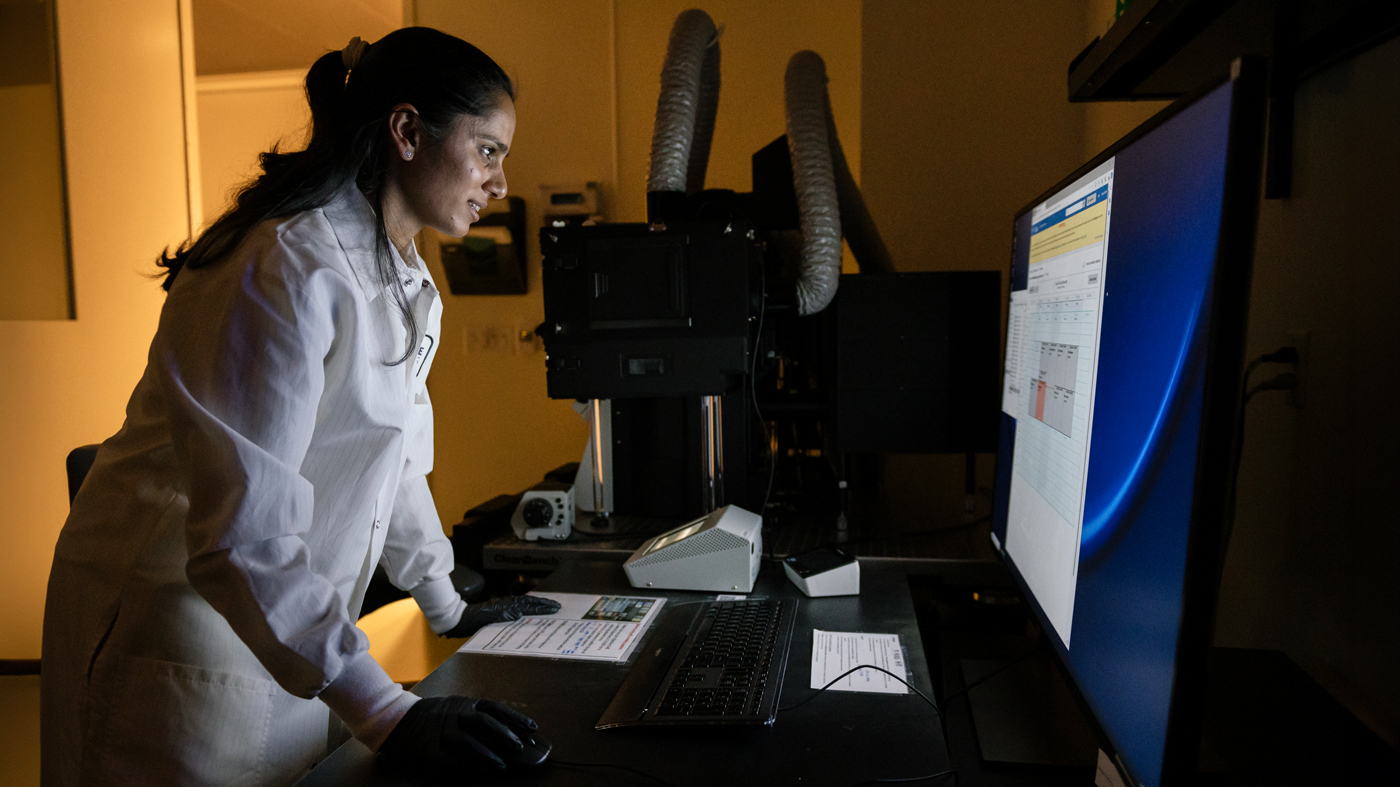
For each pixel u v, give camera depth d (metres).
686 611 1.28
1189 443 0.56
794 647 1.14
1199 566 0.53
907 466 2.46
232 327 0.83
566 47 2.89
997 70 2.34
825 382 2.03
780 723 0.92
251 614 0.80
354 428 0.98
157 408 0.98
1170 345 0.61
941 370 1.74
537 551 1.63
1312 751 0.92
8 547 2.67
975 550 1.56
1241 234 0.50
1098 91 1.35
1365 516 0.86
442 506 3.10
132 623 0.95
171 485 0.95
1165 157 0.64
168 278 1.00
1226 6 0.92
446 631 1.29
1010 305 1.30
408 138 0.97
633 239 1.60
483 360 3.02
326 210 0.95
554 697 1.00
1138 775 0.64
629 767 0.84
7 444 2.64
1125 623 0.69
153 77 2.78
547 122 2.92
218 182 4.87
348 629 0.84
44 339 2.64
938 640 1.49
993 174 2.37
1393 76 0.81
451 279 2.96
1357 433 0.87
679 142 1.90
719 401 1.69
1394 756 0.80
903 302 1.74
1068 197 0.95
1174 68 1.21
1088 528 0.81
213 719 0.96
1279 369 1.05
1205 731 1.08
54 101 2.55
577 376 1.65
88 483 1.02
